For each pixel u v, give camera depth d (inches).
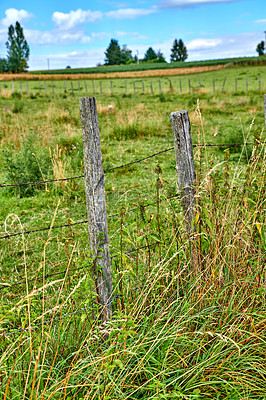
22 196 292.5
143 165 370.9
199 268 118.0
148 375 91.9
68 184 291.1
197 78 1895.9
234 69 2315.5
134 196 277.0
